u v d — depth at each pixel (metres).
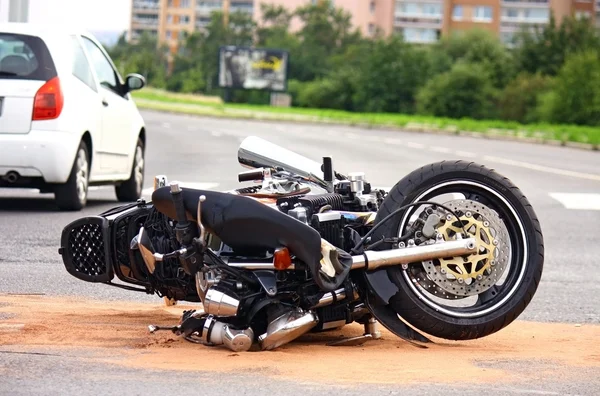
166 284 6.00
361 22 169.62
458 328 5.87
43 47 13.16
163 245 5.92
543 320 7.46
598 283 9.45
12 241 10.52
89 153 13.66
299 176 6.33
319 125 64.00
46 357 5.29
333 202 6.00
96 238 6.25
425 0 168.88
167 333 6.07
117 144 14.51
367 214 5.99
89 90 13.69
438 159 29.44
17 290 7.82
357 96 109.69
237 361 5.27
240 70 99.88
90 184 14.09
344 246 5.88
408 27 169.75
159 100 101.62
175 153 28.12
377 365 5.32
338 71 120.88
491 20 167.62
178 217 5.51
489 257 5.87
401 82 107.69
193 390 4.68
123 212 6.35
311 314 5.61
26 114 12.85
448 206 5.87
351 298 5.78
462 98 99.69
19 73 13.01
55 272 8.77
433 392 4.77
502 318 5.93
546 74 112.56
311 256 5.42
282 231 5.40
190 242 5.52
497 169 26.27
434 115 100.44
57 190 13.23
